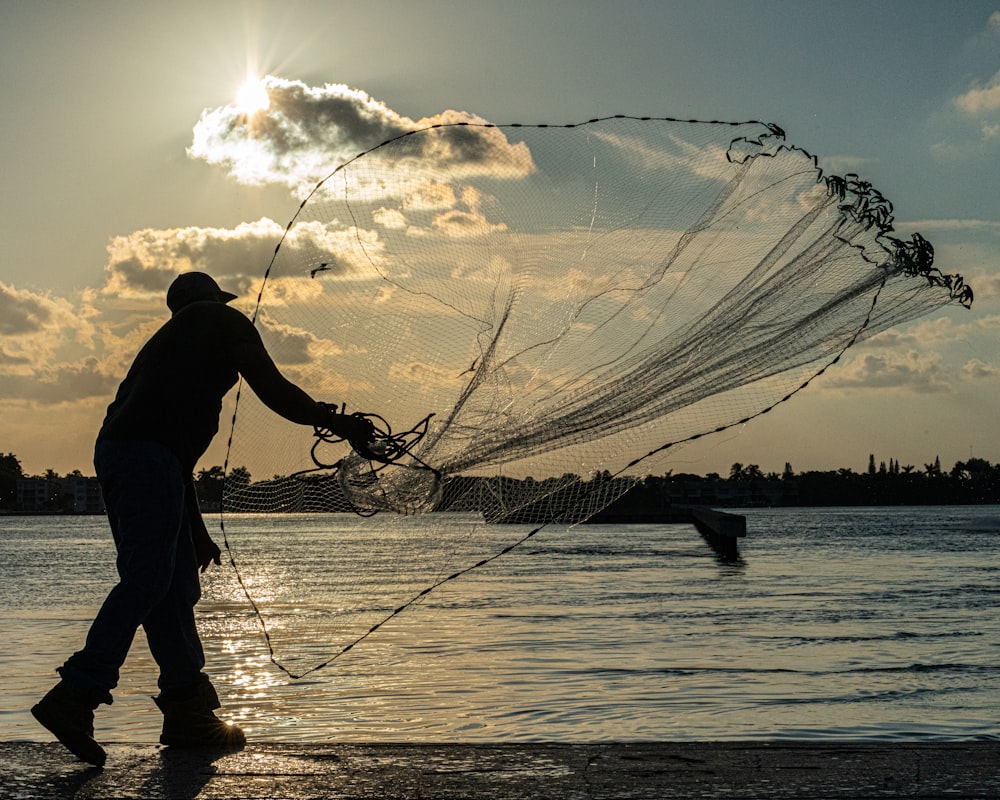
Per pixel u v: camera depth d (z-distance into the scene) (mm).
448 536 4441
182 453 4145
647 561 39656
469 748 3936
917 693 10047
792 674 11344
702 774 3469
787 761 3637
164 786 3443
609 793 3250
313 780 3488
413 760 3756
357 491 4438
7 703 9406
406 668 11750
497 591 24516
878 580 27938
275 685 10516
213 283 4609
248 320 4277
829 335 4391
